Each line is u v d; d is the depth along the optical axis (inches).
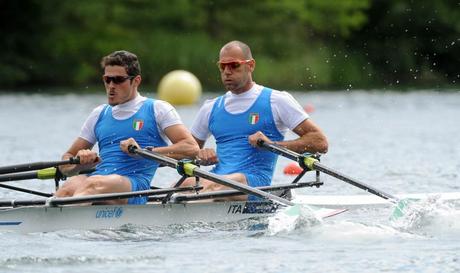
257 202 1551.4
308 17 7859.3
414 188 2033.7
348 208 1691.7
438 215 1514.5
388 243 1342.3
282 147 1574.8
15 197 1845.5
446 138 3193.9
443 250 1289.4
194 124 1700.3
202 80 7372.1
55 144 2957.7
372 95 6077.8
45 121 3843.5
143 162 1551.4
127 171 1544.0
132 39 7421.3
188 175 1483.8
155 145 1562.5
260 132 1584.6
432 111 4532.5
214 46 7534.5
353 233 1408.7
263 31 7785.4
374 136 3302.2
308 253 1269.7
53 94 5999.0
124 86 1540.4
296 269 1171.9
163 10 7539.4
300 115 1622.8
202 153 1549.0
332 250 1291.8
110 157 1556.3
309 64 7711.6
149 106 1561.3
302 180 2212.1
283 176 2299.5
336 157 2664.9
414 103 5167.3
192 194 1499.8
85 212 1424.7
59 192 1487.5
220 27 7760.8
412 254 1263.5
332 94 6259.8
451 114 4320.9
